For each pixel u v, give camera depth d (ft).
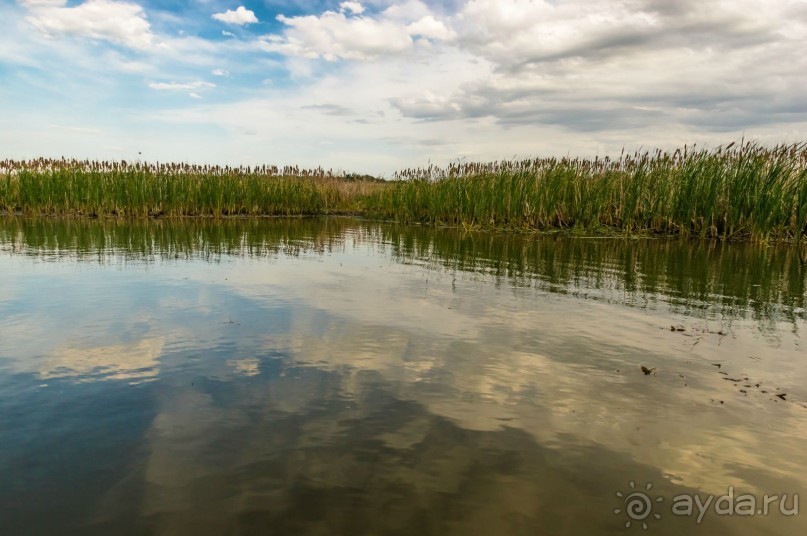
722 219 35.01
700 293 16.55
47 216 55.77
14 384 8.48
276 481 5.90
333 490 5.75
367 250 28.22
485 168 49.83
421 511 5.41
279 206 65.51
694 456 6.61
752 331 12.20
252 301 14.79
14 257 23.39
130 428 7.06
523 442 6.86
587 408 7.92
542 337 11.55
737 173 34.35
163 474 6.00
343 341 11.05
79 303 14.29
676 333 11.98
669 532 5.16
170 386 8.48
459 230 44.06
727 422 7.53
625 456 6.57
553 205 41.27
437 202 50.85
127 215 55.93
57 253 25.00
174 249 27.25
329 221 56.65
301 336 11.36
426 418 7.49
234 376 8.95
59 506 5.41
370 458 6.41
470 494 5.72
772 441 7.01
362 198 72.64
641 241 33.96
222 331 11.66
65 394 8.11
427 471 6.15
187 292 15.94
